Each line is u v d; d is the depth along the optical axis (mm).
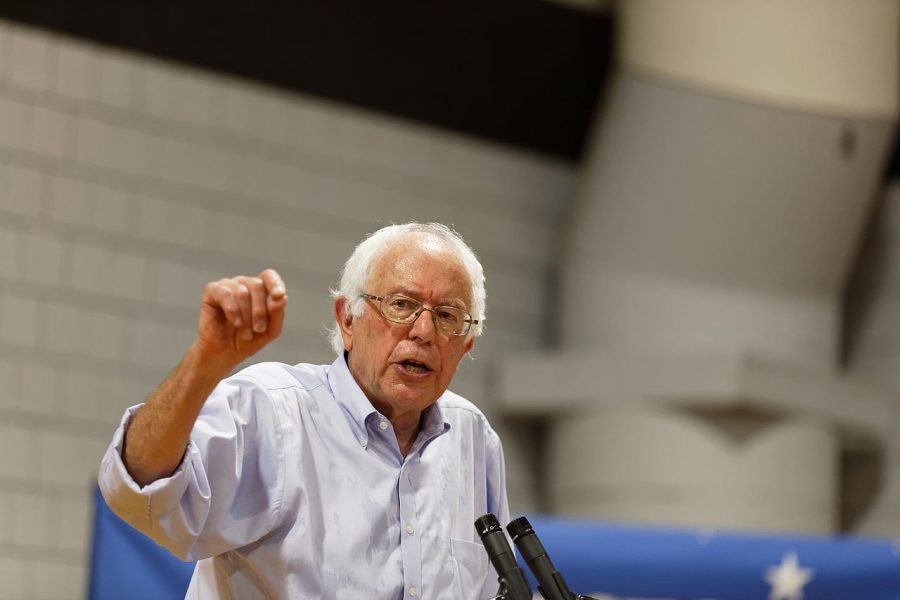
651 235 14836
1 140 12711
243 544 4977
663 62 14898
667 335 14625
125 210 13258
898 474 15859
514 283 15547
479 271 5477
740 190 14625
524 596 4691
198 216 13672
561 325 15414
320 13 14727
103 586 8688
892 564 9359
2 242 12586
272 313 4316
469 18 15633
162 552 8734
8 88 12812
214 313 4344
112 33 13453
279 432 5121
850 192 14930
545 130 16000
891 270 16500
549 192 15953
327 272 14398
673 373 14391
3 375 12414
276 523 5035
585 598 4805
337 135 14695
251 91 14219
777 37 14688
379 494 5266
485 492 5809
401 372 5223
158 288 13320
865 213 15180
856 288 16625
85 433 12727
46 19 13109
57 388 12656
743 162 14609
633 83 15180
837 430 15125
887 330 16375
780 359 14570
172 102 13703
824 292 15078
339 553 5105
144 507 4559
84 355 12836
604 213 15156
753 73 14633
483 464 5816
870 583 9344
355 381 5363
